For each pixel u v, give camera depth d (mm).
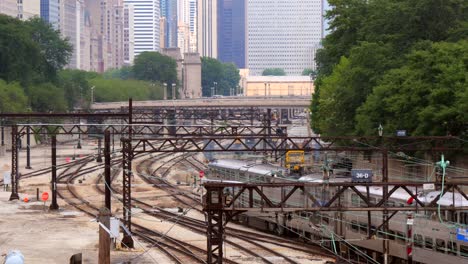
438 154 93562
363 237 72375
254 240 81812
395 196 69500
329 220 77688
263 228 91312
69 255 74812
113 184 136875
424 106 97688
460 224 62000
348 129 117125
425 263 65312
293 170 91000
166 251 75500
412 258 66312
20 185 133875
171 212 101312
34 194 122875
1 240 82438
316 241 78250
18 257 49406
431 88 96438
